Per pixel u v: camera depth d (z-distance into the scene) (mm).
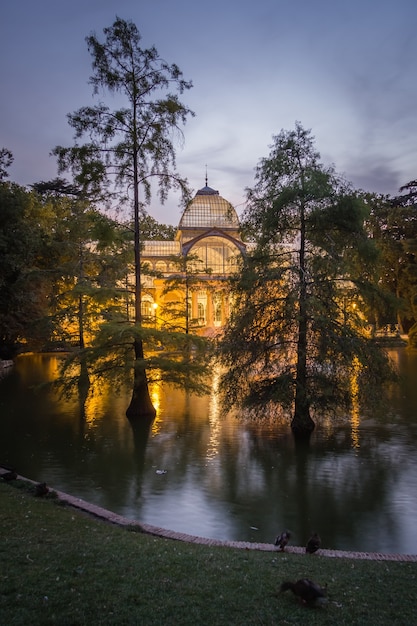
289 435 19938
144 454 17219
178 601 6270
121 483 14227
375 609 6297
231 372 19344
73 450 17703
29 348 47812
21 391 30734
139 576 6980
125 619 5762
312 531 11086
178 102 21156
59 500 11320
